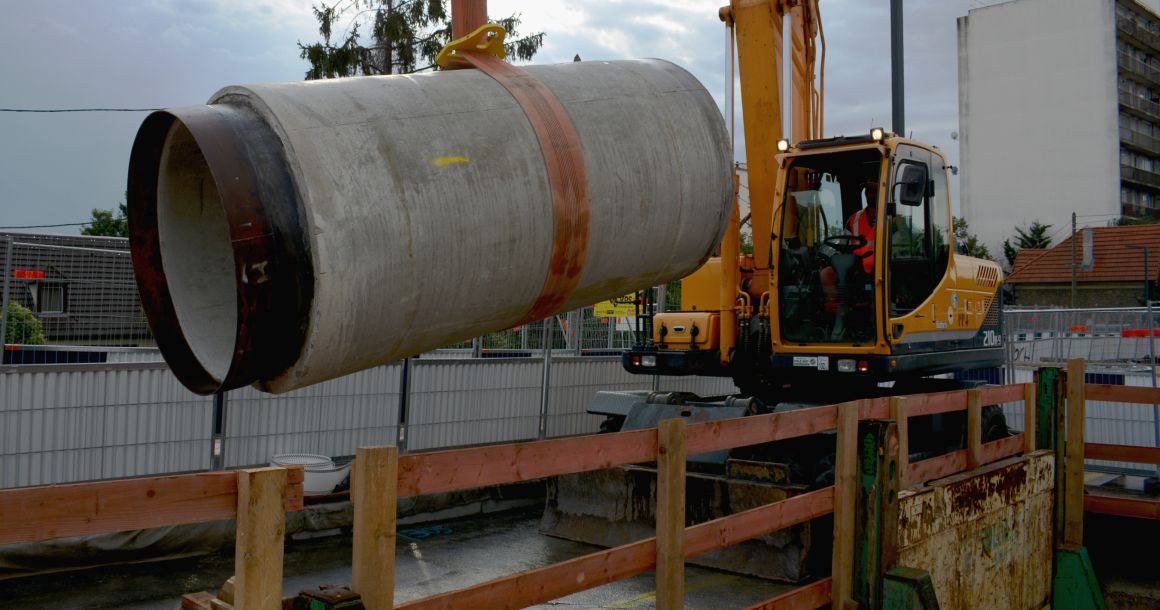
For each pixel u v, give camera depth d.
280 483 2.34
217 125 2.56
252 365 2.55
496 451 2.96
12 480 5.68
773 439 4.16
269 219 2.48
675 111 3.64
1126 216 68.50
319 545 6.74
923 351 7.18
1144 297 49.47
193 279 2.93
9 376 5.66
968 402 5.94
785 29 7.27
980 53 70.19
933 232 7.38
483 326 3.14
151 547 6.09
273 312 2.48
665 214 3.47
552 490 7.18
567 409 9.30
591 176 3.19
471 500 7.96
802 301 7.08
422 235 2.73
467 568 6.25
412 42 22.62
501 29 3.34
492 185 2.92
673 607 3.58
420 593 5.65
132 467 6.23
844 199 7.23
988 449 6.21
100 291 7.98
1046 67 67.44
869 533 4.60
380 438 7.66
